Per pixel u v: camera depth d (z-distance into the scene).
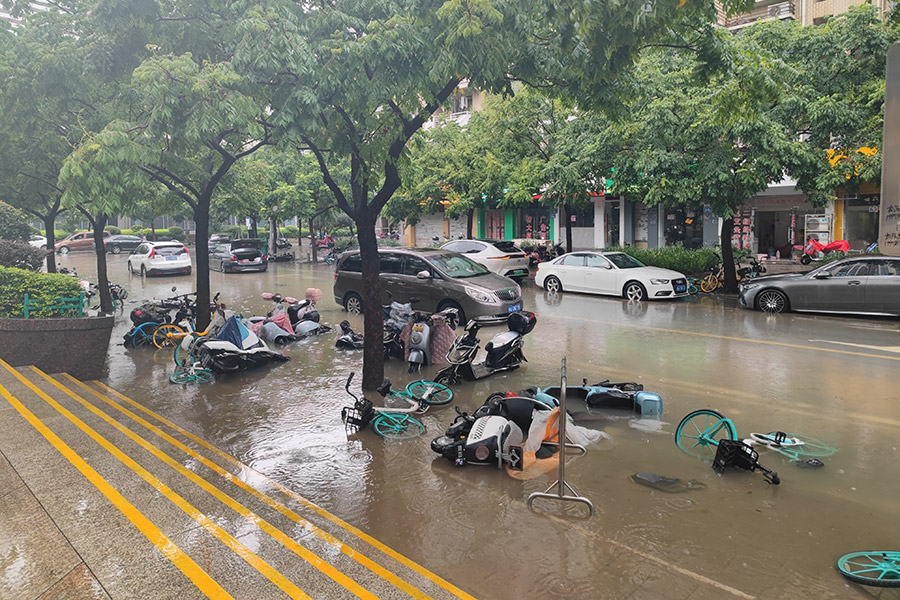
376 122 7.69
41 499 4.24
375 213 8.12
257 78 7.12
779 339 11.05
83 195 7.05
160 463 5.07
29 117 10.69
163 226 65.38
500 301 12.47
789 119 14.99
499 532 4.42
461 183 24.25
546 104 20.03
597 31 6.44
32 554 3.50
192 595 3.11
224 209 28.78
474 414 6.20
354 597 3.18
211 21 8.91
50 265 18.38
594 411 7.23
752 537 4.30
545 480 5.34
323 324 13.47
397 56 6.83
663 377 8.62
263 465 5.79
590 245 30.61
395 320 10.42
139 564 3.40
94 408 6.68
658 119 14.82
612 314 14.20
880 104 14.09
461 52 6.57
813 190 15.48
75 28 10.51
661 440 6.28
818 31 15.10
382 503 4.93
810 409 7.10
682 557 4.04
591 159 16.80
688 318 13.52
